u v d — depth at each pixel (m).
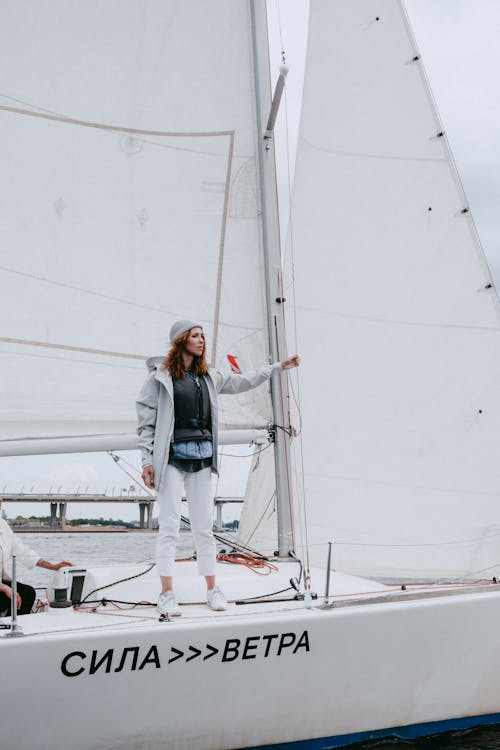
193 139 5.88
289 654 3.97
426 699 4.35
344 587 4.85
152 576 4.61
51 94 5.64
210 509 4.29
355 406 6.05
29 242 5.46
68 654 3.54
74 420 5.41
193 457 4.20
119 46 5.84
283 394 5.59
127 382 5.53
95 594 4.39
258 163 5.94
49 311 5.44
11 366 5.32
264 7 6.12
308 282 6.47
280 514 5.45
